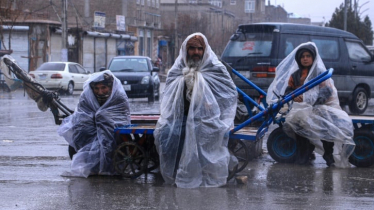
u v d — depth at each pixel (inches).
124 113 254.5
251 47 517.7
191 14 2613.2
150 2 2390.5
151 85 724.7
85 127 253.3
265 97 297.9
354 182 240.1
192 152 224.7
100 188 226.1
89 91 256.1
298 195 215.5
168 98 233.5
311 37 534.0
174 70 237.0
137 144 243.1
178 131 230.1
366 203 203.0
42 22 1283.2
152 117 290.7
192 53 230.7
